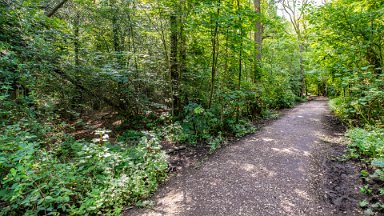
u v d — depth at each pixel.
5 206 3.20
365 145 4.82
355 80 6.82
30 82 5.50
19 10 5.60
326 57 8.98
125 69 8.29
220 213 3.23
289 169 4.50
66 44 7.33
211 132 7.32
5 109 4.85
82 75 7.35
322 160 4.93
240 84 8.79
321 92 27.89
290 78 18.28
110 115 10.84
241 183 4.07
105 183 3.89
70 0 8.53
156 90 9.59
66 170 3.89
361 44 7.26
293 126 8.26
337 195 3.56
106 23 9.51
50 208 3.08
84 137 7.88
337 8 7.14
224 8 6.65
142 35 9.70
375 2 6.82
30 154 3.27
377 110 6.79
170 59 8.52
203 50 8.50
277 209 3.24
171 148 6.40
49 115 6.02
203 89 8.73
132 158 4.97
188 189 4.05
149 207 3.56
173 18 7.67
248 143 6.39
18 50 5.51
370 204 3.20
